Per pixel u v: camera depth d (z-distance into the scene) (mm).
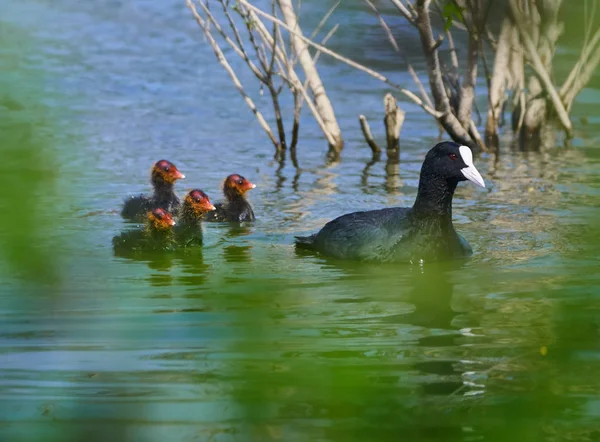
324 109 21656
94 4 35969
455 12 18562
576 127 23578
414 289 11828
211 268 13055
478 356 8625
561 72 22312
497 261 13211
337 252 13680
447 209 13281
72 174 4977
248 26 20438
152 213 13984
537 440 4230
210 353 8398
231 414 5441
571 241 14172
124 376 7898
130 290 11695
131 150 20391
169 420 6332
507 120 25219
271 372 5391
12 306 4824
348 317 10445
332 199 17281
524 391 6480
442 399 6621
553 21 21594
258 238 14945
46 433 4852
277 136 22422
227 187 16078
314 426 4988
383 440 4918
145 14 34594
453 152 13031
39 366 8273
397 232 13312
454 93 22234
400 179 18797
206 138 21859
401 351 8883
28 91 4648
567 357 6020
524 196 17250
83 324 9906
